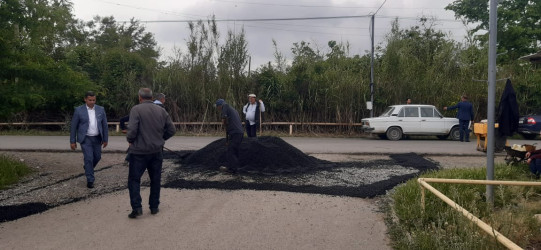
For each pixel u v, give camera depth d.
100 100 21.02
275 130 20.94
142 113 5.68
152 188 5.84
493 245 4.11
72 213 5.88
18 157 11.18
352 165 9.99
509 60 24.00
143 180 8.08
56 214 5.82
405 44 21.94
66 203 6.41
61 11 9.26
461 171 7.80
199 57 21.08
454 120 17.88
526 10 25.52
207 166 9.41
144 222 5.46
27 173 8.80
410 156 11.55
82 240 4.79
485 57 21.84
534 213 5.68
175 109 20.42
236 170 8.75
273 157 9.31
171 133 6.04
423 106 18.02
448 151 13.07
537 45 25.31
